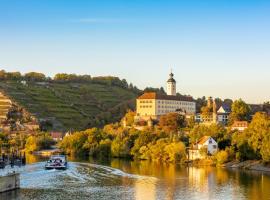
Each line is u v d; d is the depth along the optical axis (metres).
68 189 189.62
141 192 184.25
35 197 170.62
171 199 171.00
